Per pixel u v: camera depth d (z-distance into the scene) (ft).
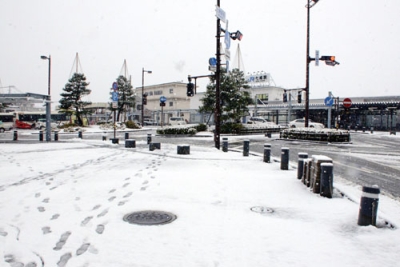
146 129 133.39
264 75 178.91
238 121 99.04
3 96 64.03
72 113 143.13
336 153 48.60
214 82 92.68
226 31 47.67
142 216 16.15
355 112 138.72
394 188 24.71
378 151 51.98
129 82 159.63
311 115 152.46
